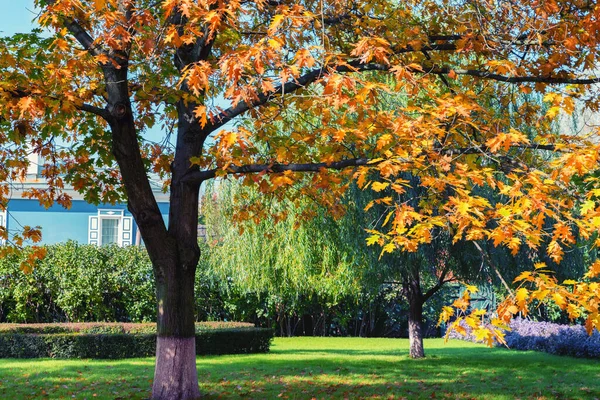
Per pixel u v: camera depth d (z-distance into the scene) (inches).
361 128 262.1
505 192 215.8
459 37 355.9
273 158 332.2
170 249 359.6
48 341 633.0
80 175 403.2
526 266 528.1
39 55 345.7
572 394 421.4
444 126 279.3
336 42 366.6
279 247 650.2
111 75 337.1
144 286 863.1
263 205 458.3
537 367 577.0
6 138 354.9
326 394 407.8
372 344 866.8
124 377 477.7
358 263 556.7
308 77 323.6
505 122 293.1
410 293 647.8
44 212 1043.9
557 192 246.4
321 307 1000.9
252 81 241.6
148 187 356.5
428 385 455.5
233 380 466.0
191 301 364.8
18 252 356.2
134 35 323.9
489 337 166.6
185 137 369.7
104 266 856.3
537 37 306.0
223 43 358.6
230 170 317.1
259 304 958.4
